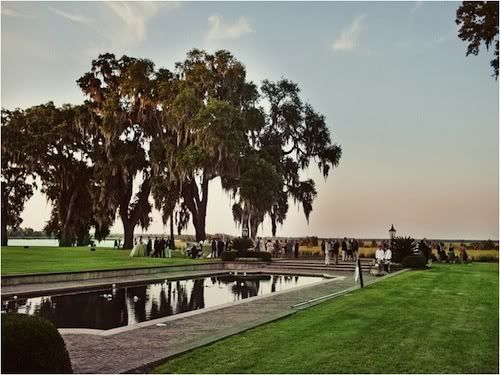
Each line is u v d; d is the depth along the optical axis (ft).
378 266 87.45
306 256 155.02
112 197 148.36
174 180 138.21
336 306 41.91
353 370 21.47
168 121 138.41
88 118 157.28
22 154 162.61
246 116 148.36
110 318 42.34
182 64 151.23
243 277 89.20
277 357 23.75
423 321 34.09
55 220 185.68
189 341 29.32
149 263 97.71
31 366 16.98
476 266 99.14
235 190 146.00
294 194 167.53
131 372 21.56
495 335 29.12
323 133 171.01
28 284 60.29
